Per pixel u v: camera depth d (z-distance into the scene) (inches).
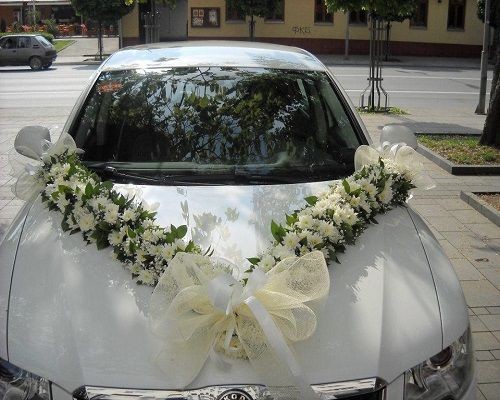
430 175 349.7
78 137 155.8
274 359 88.8
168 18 1539.1
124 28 1448.1
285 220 119.0
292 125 156.0
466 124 531.8
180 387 88.7
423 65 1177.4
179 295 91.6
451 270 118.0
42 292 104.3
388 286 106.3
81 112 161.9
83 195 120.0
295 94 164.6
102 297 101.7
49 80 911.7
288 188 134.0
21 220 129.0
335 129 158.9
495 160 366.0
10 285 107.4
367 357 93.4
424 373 96.3
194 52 182.2
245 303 90.7
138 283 103.9
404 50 1375.5
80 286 104.1
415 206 295.3
